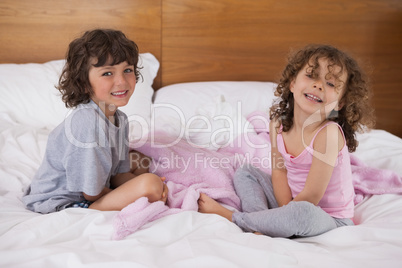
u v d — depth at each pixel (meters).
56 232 0.99
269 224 1.05
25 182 1.32
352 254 0.92
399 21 2.34
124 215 1.04
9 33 2.12
